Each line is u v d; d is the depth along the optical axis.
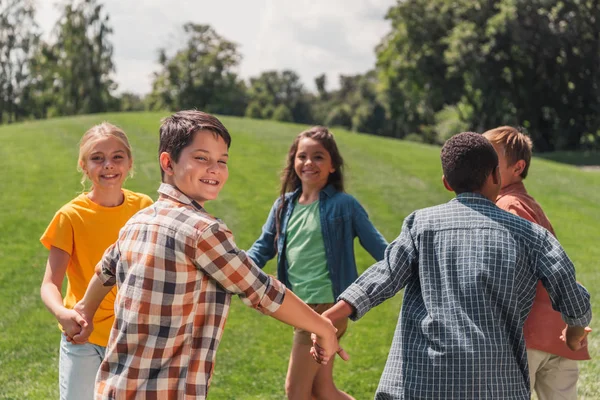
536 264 2.77
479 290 2.73
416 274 2.95
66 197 13.05
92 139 3.63
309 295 4.22
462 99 50.53
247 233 11.20
